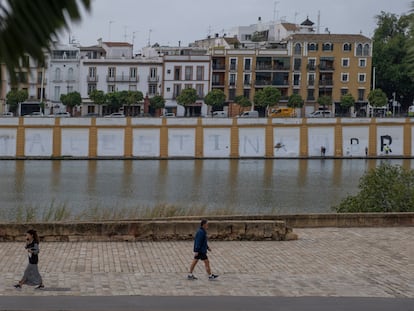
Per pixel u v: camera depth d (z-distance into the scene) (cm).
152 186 6388
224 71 11119
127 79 10862
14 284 1691
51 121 8831
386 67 11319
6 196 5559
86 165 8256
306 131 9300
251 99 11162
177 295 1620
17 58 241
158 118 9056
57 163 8438
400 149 9431
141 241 2441
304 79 11219
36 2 242
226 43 12494
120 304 1512
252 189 6228
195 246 1814
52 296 1570
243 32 14238
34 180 6688
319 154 9319
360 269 2031
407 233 2747
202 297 1606
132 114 10812
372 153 9362
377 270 2020
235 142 9188
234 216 2758
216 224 2494
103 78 10819
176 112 10950
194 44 13888
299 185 6550
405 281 1869
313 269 2016
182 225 2469
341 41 11206
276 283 1798
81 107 10700
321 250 2345
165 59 10912
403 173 3275
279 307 1527
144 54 12556
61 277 1805
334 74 11244
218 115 10606
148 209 3869
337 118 9319
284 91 11262
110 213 3916
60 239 2400
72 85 10725
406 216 2928
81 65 10731
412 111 11325
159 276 1853
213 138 9175
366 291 1728
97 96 10281
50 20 242
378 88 11569
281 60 11194
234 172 7619
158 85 10944
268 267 2025
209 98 10494
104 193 5875
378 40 11406
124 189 6150
